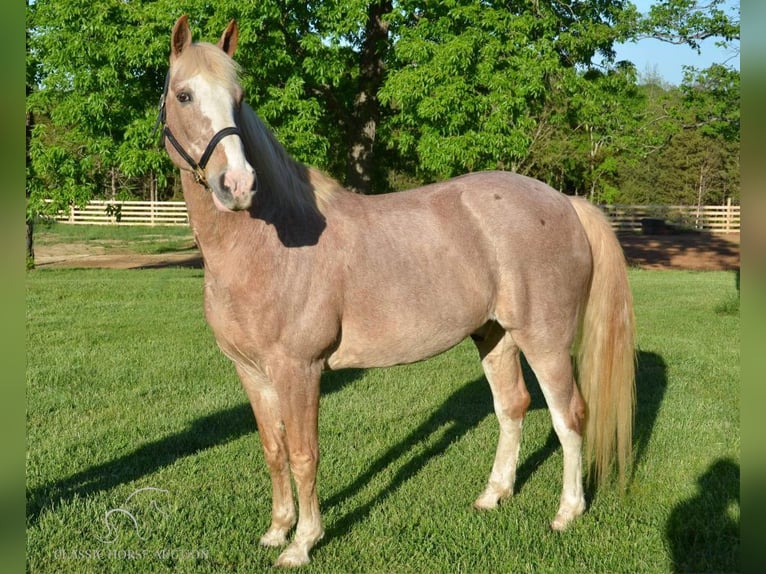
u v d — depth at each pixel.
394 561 2.99
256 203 2.76
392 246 3.01
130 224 27.88
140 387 5.74
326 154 11.48
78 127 11.66
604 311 3.41
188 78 2.56
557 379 3.28
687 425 4.67
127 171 10.83
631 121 15.40
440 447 4.42
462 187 3.30
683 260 19.50
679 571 2.89
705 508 3.42
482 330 3.58
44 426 4.76
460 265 3.10
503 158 11.54
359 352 3.02
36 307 9.54
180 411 5.13
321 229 2.92
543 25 11.32
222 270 2.79
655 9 16.25
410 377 6.13
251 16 10.14
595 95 12.91
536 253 3.20
